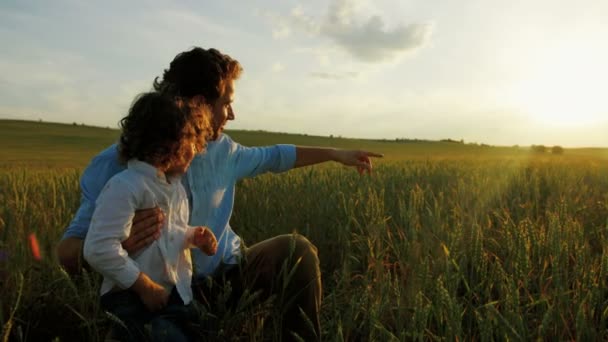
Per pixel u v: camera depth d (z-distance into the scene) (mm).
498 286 2514
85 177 2410
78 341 2555
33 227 3301
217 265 2637
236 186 5445
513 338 1946
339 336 1940
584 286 2330
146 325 2008
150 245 2189
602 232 3709
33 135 63375
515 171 7793
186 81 2516
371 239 3371
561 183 5945
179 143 2156
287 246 2547
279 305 2404
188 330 2303
